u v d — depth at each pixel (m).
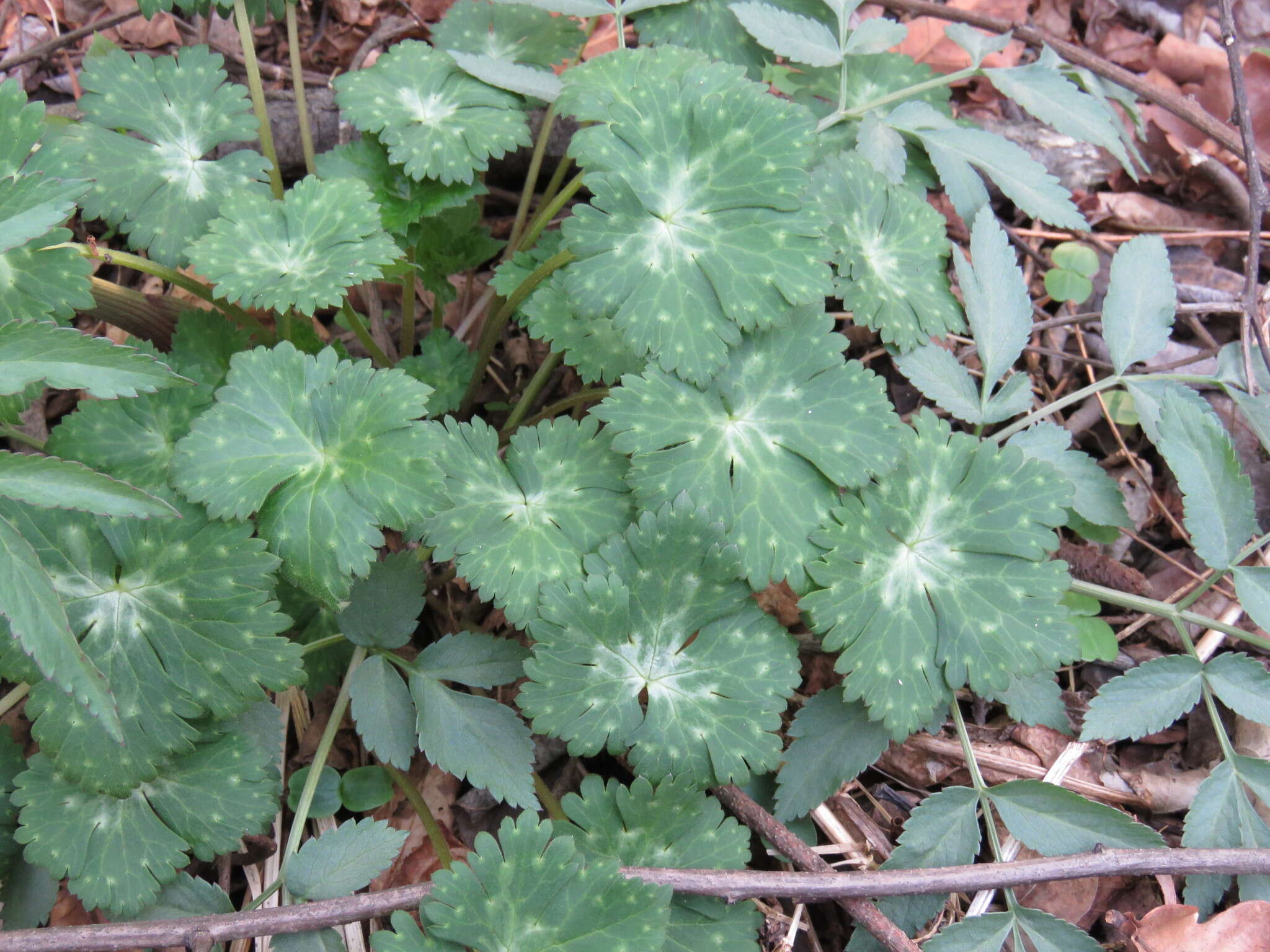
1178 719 0.38
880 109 0.44
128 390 0.28
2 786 0.32
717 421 0.33
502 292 0.38
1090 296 0.47
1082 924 0.34
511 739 0.33
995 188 0.49
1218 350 0.41
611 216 0.33
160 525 0.30
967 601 0.33
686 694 0.32
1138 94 0.43
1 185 0.29
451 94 0.39
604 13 0.40
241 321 0.39
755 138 0.33
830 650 0.32
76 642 0.26
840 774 0.33
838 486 0.33
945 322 0.38
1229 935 0.32
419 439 0.30
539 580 0.32
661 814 0.31
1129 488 0.43
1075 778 0.36
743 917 0.31
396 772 0.35
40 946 0.28
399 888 0.30
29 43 0.46
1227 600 0.40
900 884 0.31
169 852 0.31
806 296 0.32
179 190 0.36
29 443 0.33
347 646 0.36
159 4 0.38
